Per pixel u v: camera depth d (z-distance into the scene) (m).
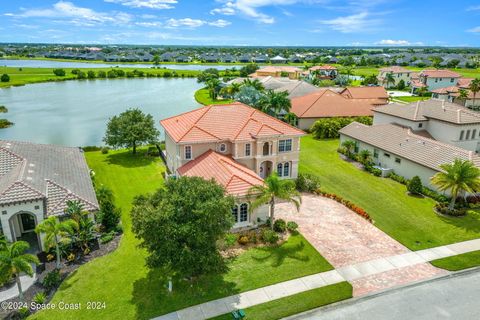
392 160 43.56
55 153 38.56
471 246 27.94
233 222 22.20
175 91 121.31
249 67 158.88
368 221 31.89
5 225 26.16
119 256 26.56
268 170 40.16
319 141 60.00
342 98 73.12
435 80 112.62
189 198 20.50
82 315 20.73
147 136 50.44
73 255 25.98
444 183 32.78
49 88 127.62
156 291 22.75
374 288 23.16
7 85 128.88
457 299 22.20
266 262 25.77
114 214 30.33
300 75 150.50
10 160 32.16
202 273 22.45
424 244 28.23
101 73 159.12
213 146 37.94
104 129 70.19
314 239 28.88
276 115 65.88
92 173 41.59
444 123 46.38
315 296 22.23
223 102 97.12
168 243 19.69
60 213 27.16
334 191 38.50
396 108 53.50
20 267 20.25
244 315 20.34
